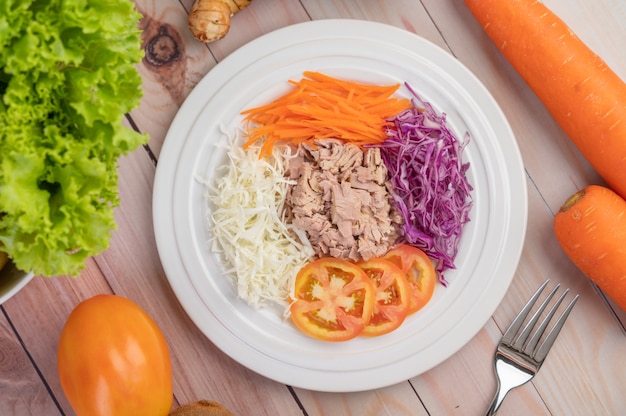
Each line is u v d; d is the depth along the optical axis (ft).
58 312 2.11
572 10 2.18
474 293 2.13
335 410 2.17
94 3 1.59
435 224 2.14
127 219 2.12
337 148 2.09
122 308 1.93
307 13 2.15
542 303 2.19
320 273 2.10
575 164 2.20
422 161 2.14
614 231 2.06
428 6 2.16
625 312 2.21
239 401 2.15
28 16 1.52
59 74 1.56
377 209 2.12
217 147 2.08
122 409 1.89
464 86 2.11
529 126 2.20
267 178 2.10
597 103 2.06
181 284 2.07
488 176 2.13
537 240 2.21
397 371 2.11
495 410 2.16
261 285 2.10
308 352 2.10
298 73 2.08
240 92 2.06
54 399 2.11
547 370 2.22
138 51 1.67
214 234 2.08
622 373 2.21
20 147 1.54
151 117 2.11
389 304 2.10
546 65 2.08
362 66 2.09
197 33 2.02
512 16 2.07
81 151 1.58
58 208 1.60
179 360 2.14
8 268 1.74
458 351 2.19
